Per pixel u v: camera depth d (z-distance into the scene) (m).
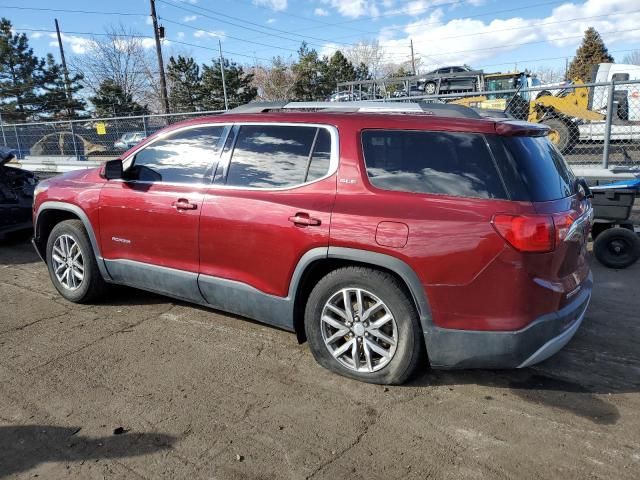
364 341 3.38
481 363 3.08
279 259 3.56
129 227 4.41
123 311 4.78
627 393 3.30
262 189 3.70
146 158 4.41
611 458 2.67
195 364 3.74
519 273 2.93
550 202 3.07
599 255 6.04
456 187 3.11
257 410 3.15
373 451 2.76
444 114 3.43
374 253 3.18
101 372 3.64
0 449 2.81
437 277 3.04
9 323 4.53
